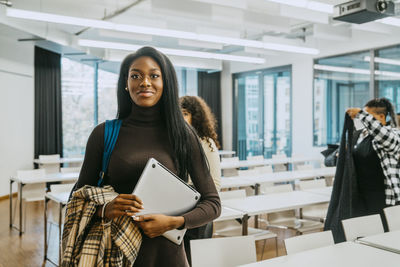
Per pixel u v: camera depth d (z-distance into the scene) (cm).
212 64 913
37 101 806
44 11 600
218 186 201
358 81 752
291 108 897
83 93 930
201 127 206
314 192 399
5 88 734
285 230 483
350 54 766
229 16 549
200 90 1063
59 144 852
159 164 108
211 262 191
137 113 117
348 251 192
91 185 115
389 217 265
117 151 112
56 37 727
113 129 115
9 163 745
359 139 310
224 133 1101
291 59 887
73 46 780
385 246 198
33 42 752
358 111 291
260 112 993
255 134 1015
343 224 238
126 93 124
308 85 848
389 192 290
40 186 526
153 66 114
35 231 486
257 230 349
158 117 119
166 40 859
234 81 1073
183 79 1073
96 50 856
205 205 116
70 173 558
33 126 805
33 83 802
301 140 870
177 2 511
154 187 107
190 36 559
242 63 1030
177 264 115
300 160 740
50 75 830
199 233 199
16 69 756
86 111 937
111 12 636
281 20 596
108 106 980
